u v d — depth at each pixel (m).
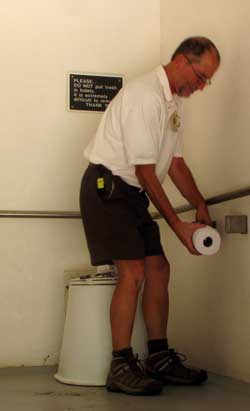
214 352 2.14
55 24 2.84
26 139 2.76
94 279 2.11
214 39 2.25
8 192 2.71
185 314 2.44
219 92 2.16
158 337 2.01
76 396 1.82
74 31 2.86
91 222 1.98
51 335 2.69
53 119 2.79
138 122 1.90
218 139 2.17
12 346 2.64
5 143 2.73
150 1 2.96
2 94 2.75
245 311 1.91
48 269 2.72
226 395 1.73
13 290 2.68
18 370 2.51
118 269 1.95
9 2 2.79
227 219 1.92
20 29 2.79
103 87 2.86
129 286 1.92
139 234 1.93
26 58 2.79
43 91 2.80
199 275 2.29
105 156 1.98
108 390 1.89
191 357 2.37
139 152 1.89
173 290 2.60
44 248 2.73
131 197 1.95
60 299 2.71
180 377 1.90
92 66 2.86
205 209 2.11
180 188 2.16
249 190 1.78
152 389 1.77
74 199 2.78
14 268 2.69
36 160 2.76
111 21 2.91
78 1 2.88
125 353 1.89
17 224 2.71
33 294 2.69
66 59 2.83
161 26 2.94
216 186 2.19
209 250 1.90
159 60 2.93
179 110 2.10
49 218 2.74
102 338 2.06
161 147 2.01
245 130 1.95
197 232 1.89
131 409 1.57
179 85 1.98
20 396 1.85
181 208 2.38
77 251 2.76
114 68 2.88
